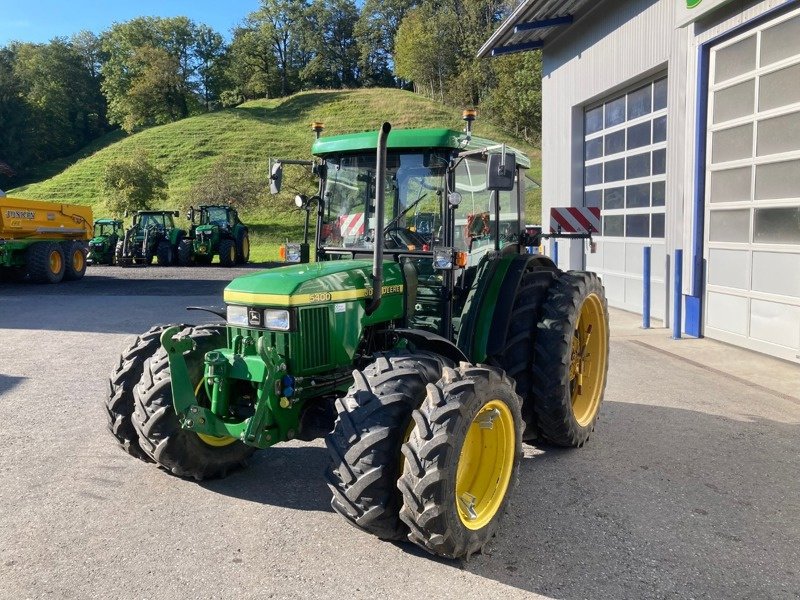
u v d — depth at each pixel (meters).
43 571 3.13
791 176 7.23
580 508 3.84
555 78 13.68
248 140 59.59
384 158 3.55
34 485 4.14
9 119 84.69
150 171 41.66
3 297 14.01
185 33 94.44
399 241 4.39
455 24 75.75
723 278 8.42
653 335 9.09
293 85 102.56
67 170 62.41
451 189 4.22
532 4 11.65
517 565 3.21
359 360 3.97
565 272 5.11
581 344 5.12
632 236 11.25
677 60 9.40
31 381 6.71
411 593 2.96
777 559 3.29
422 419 3.06
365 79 103.19
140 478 4.26
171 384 3.59
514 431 3.54
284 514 3.76
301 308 3.56
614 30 11.20
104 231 25.50
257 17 101.50
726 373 6.96
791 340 7.34
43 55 94.44
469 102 67.25
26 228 16.80
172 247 23.86
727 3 8.00
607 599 2.93
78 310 11.87
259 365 3.55
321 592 2.96
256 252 31.69
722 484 4.19
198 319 10.73
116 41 93.12
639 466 4.49
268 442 3.50
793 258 7.24
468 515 3.27
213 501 3.93
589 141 12.80
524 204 5.61
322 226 4.70
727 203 8.28
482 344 4.30
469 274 4.61
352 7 104.88
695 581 3.08
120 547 3.36
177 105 90.06
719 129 8.38
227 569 3.15
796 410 5.71
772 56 7.46
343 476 3.07
